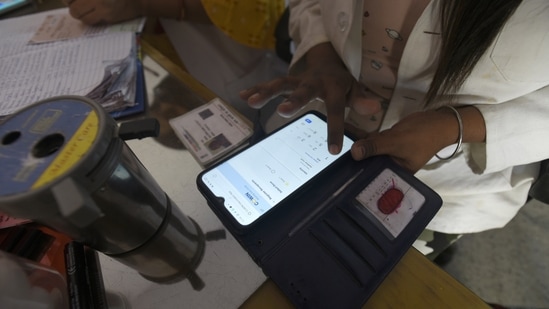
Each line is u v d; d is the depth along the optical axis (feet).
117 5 2.12
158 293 0.97
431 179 1.96
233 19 2.64
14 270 0.71
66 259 0.82
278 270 0.93
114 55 1.85
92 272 0.82
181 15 2.60
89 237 0.78
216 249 1.05
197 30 2.91
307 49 2.09
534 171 1.98
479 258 3.22
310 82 1.62
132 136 0.78
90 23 2.13
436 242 2.19
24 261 0.80
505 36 1.34
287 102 1.48
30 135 0.69
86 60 1.82
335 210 1.04
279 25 2.78
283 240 0.98
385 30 1.78
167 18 2.63
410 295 0.92
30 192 0.58
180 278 1.00
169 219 0.93
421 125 1.47
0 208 0.61
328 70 1.81
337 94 1.60
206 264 1.02
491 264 3.18
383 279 0.91
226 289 0.96
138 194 0.79
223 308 0.93
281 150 1.22
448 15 1.35
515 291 3.00
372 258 0.94
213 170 1.15
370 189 1.08
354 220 1.01
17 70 1.77
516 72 1.43
